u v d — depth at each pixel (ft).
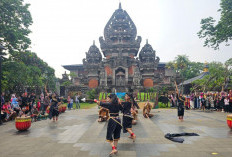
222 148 18.99
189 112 56.44
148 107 43.78
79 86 147.33
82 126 32.81
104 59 168.66
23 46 74.59
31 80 74.95
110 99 18.83
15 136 25.58
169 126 31.94
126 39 178.09
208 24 75.82
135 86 142.82
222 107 57.47
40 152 18.29
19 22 72.64
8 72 64.23
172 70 205.98
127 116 22.13
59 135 25.71
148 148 19.19
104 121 37.86
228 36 72.28
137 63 167.94
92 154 17.47
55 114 39.09
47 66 124.77
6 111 41.16
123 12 181.98
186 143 20.94
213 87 97.25
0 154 17.85
